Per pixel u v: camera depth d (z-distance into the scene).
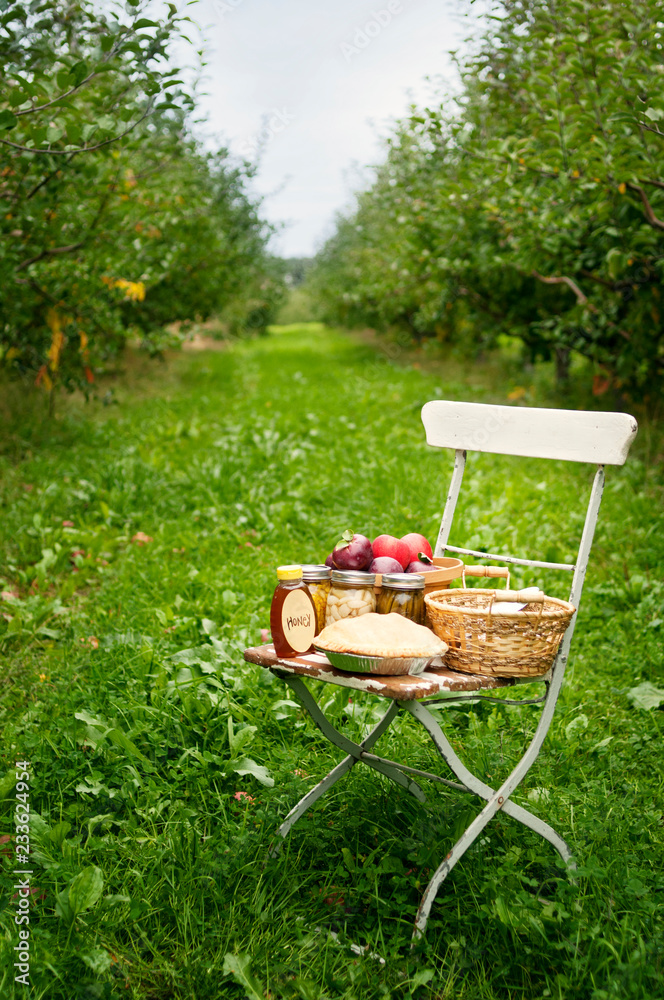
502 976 2.00
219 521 5.75
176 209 10.23
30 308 8.46
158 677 3.31
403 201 11.14
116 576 4.85
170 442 8.62
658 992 1.87
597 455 2.25
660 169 5.18
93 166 5.69
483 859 2.35
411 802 2.62
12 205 6.59
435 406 2.68
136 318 13.41
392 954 2.04
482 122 7.87
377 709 3.25
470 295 11.73
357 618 2.12
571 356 12.91
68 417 9.40
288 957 2.04
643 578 4.70
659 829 2.59
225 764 2.80
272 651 2.31
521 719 3.30
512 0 6.55
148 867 2.32
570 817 2.60
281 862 2.34
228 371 16.92
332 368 17.70
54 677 3.47
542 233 7.30
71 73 3.85
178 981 1.95
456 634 2.09
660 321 8.05
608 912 2.11
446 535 2.64
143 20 3.61
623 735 3.27
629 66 5.04
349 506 6.17
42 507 5.99
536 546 5.47
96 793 2.63
